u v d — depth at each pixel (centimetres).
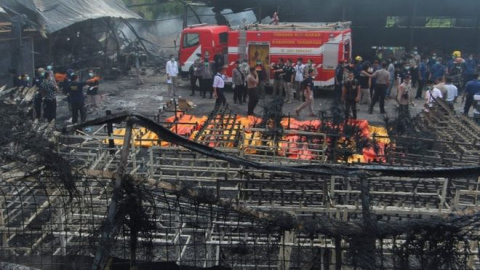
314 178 655
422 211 619
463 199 688
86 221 478
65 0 2375
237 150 804
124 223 389
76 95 1510
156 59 2995
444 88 1470
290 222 356
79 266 436
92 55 2667
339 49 2027
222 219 464
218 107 1101
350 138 857
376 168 345
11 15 2039
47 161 411
